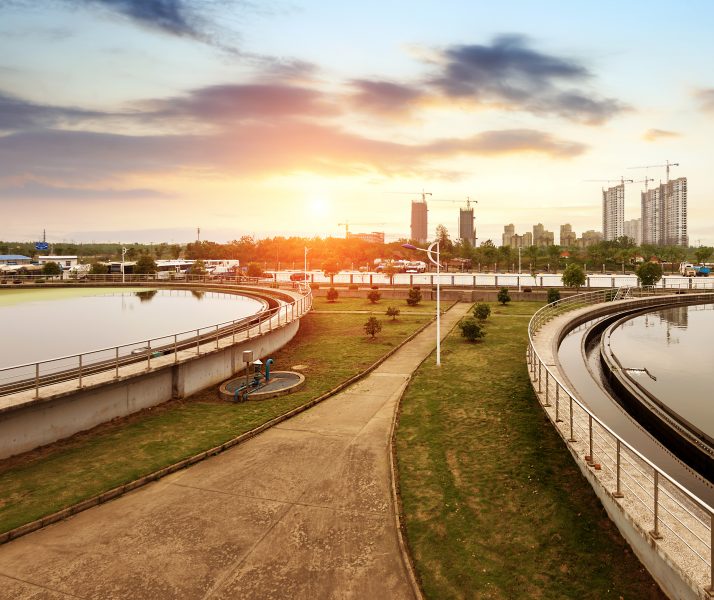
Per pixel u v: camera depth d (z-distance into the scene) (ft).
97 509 29.37
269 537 26.20
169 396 51.21
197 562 24.14
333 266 188.44
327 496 30.55
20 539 26.30
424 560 24.11
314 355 71.05
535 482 31.32
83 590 22.24
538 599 21.24
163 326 98.17
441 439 39.04
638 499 25.53
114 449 37.81
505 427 41.01
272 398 50.98
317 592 22.00
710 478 37.60
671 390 61.82
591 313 108.27
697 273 245.65
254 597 21.71
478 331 78.33
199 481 32.78
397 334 86.53
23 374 56.70
